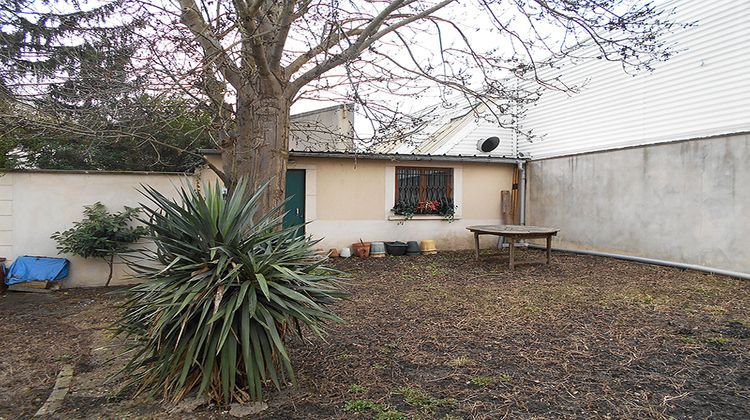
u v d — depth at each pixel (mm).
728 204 7699
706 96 8789
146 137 5809
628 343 4371
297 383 3408
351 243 10492
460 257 10234
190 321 3062
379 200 10734
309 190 10117
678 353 4098
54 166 10562
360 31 6254
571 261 9602
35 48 6250
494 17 5984
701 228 8125
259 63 4930
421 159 10758
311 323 3100
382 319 5250
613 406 3047
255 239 3230
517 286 7133
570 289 6879
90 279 7234
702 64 8859
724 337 4547
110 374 3670
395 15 6223
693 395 3223
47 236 7070
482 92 6785
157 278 3252
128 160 10875
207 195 3498
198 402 3084
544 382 3445
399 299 6270
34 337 4711
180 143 10086
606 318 5258
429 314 5469
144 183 7566
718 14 8617
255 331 3090
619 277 7820
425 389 3312
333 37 5453
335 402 3104
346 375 3578
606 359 3941
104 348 4344
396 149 12953
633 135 10180
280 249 3396
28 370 3809
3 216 6875
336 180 10352
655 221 8938
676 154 8547
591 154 10297
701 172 8117
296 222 10086
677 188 8523
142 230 7133
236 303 2910
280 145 5527
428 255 10539
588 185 10367
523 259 9898
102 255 6949
